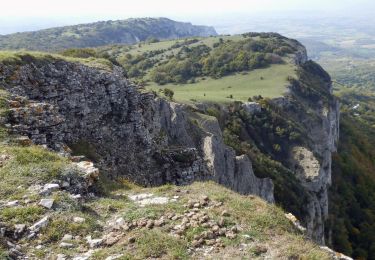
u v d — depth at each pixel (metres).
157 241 12.38
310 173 74.56
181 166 29.19
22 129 19.77
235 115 80.88
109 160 26.23
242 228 13.52
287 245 12.49
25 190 14.48
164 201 15.83
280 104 97.88
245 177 45.91
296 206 59.03
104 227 13.56
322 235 65.25
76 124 26.22
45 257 11.62
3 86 23.52
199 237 12.81
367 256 70.69
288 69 134.50
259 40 169.38
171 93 75.00
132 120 29.22
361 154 120.94
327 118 107.38
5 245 11.48
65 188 15.28
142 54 179.25
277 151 80.12
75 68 28.23
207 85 129.75
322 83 154.12
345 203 84.12
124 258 11.55
